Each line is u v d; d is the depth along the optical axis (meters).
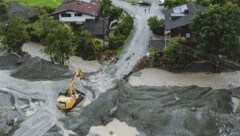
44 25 71.38
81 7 77.31
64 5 79.50
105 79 57.16
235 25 55.53
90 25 74.00
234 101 50.59
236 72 59.34
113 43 66.62
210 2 77.75
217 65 59.00
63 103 46.59
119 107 46.88
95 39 67.81
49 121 45.56
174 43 58.81
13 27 64.12
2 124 44.78
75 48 62.31
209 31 54.28
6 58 62.56
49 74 56.66
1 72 58.25
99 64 63.00
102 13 79.56
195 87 52.69
